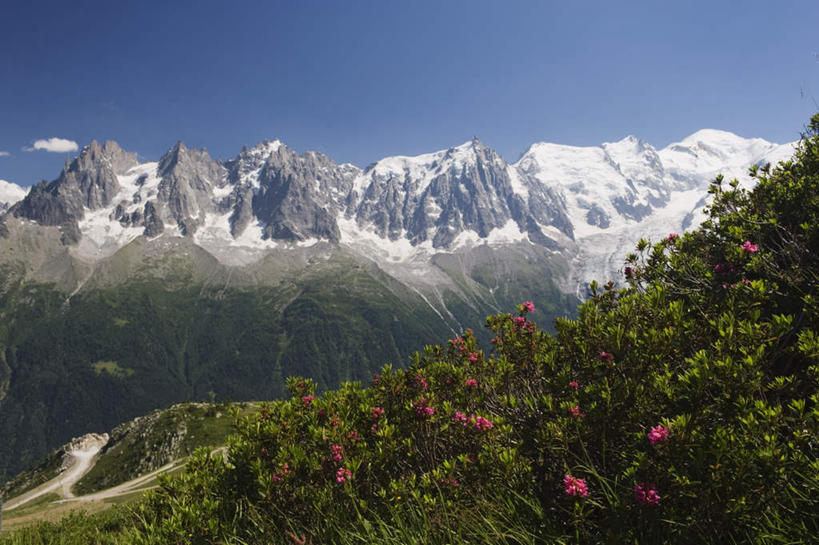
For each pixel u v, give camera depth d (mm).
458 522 3711
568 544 3377
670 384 3867
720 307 4934
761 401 3129
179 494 4984
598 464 3799
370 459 4551
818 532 2740
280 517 4434
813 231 5590
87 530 12164
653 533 3068
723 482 2840
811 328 3836
